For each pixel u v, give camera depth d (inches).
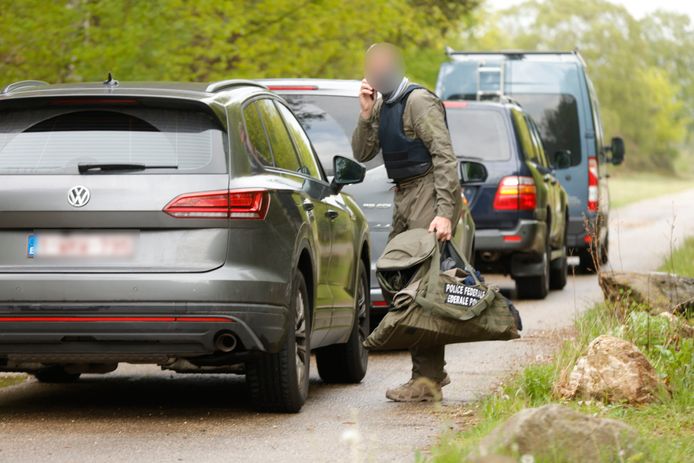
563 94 2186.3
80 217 740.0
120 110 767.1
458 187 831.1
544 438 572.4
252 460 661.3
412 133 835.4
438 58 3393.2
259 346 751.1
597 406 766.5
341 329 928.9
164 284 730.8
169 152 756.0
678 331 927.7
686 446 630.5
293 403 807.1
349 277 955.3
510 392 817.5
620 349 797.9
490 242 1569.9
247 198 749.9
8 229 747.4
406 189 843.4
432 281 811.4
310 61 1780.3
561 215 1876.2
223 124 766.5
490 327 813.2
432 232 821.9
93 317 732.0
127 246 740.0
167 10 1567.4
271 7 1710.1
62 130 764.6
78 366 815.7
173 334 732.7
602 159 2336.4
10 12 1517.0
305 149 933.2
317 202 876.0
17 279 736.3
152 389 949.2
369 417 797.2
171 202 740.0
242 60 1686.8
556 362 868.0
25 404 867.4
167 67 1582.2
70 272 735.7
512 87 2207.2
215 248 741.9
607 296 1154.0
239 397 899.4
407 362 1108.5
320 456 669.9
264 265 755.4
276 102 901.2
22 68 1553.9
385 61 836.6
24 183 748.0
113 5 1544.0
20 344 741.3
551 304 1626.5
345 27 1843.0
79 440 722.8
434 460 591.5
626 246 2876.5
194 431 751.7
